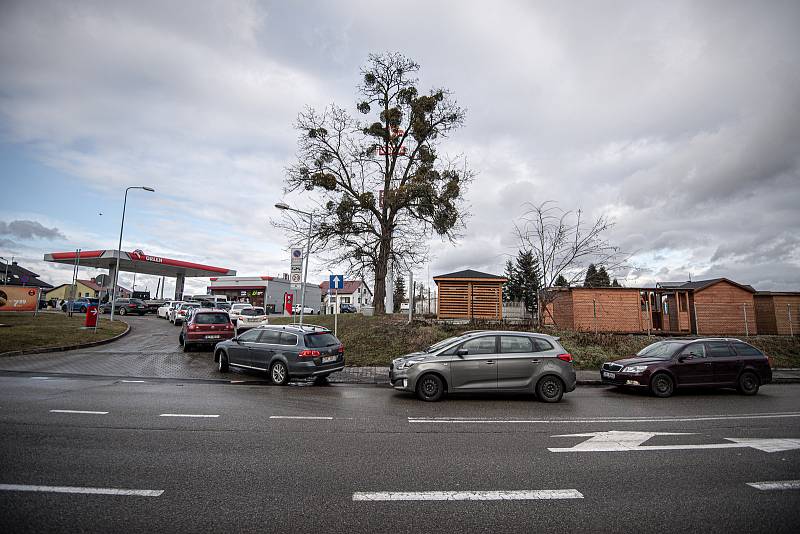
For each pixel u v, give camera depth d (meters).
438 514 3.79
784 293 21.84
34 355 15.46
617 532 3.49
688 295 20.39
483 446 5.98
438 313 22.14
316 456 5.37
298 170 22.89
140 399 8.91
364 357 16.05
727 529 3.56
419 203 22.36
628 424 7.50
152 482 4.40
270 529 3.44
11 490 4.11
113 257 42.53
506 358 9.88
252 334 12.71
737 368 11.27
